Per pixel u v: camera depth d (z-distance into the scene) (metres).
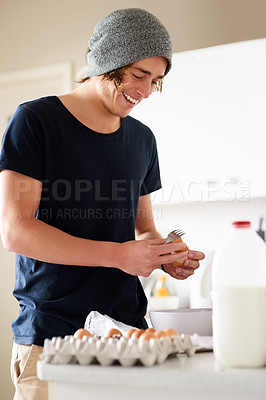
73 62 3.18
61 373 0.91
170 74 2.67
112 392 0.89
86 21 3.15
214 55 2.58
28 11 3.32
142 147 1.80
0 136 3.40
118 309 1.59
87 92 1.65
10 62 3.36
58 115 1.58
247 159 2.51
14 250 1.44
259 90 2.49
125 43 1.55
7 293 3.29
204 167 2.60
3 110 3.41
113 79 1.57
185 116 2.64
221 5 2.80
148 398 0.87
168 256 1.41
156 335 0.99
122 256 1.38
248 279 0.94
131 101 1.61
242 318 0.92
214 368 0.88
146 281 2.98
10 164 1.48
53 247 1.39
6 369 3.24
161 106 2.69
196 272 2.64
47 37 3.26
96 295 1.54
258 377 0.81
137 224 1.92
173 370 0.85
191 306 2.68
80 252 1.38
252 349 0.90
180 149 2.64
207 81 2.59
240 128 2.53
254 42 2.50
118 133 1.69
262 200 2.82
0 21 3.38
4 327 3.28
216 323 0.94
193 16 2.87
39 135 1.53
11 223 1.43
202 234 2.94
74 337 0.98
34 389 1.44
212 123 2.58
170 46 1.61
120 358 0.89
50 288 1.50
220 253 0.97
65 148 1.57
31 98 3.34
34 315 1.50
